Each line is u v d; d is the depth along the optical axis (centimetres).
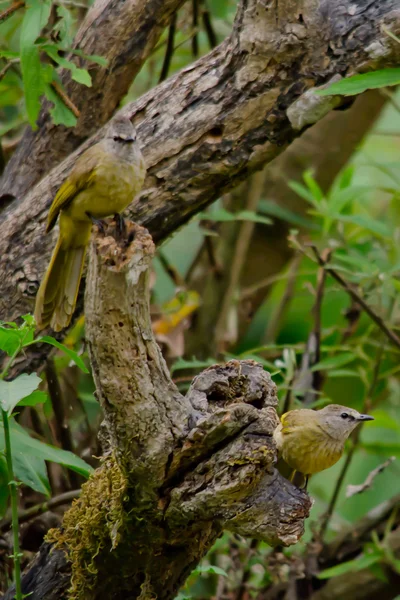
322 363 1130
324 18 806
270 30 806
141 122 854
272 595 1123
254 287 1380
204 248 1410
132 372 599
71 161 908
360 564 1072
